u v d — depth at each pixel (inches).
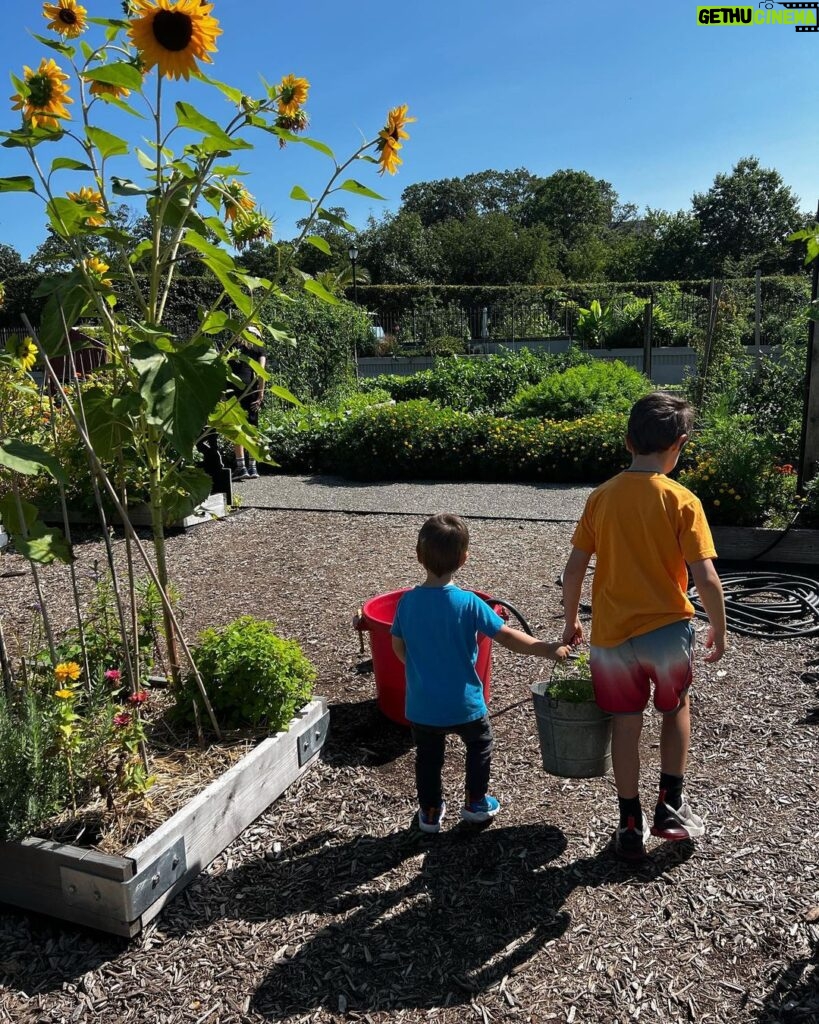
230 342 112.3
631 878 92.4
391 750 125.8
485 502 323.6
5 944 83.7
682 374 936.3
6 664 104.5
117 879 82.0
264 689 113.6
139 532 281.9
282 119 102.3
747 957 79.7
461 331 1098.1
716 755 120.8
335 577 221.8
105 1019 74.2
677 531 89.7
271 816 106.9
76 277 100.1
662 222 2165.4
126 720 95.0
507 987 76.8
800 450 236.5
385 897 90.1
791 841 98.1
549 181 3021.7
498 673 153.3
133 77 84.8
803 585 195.2
